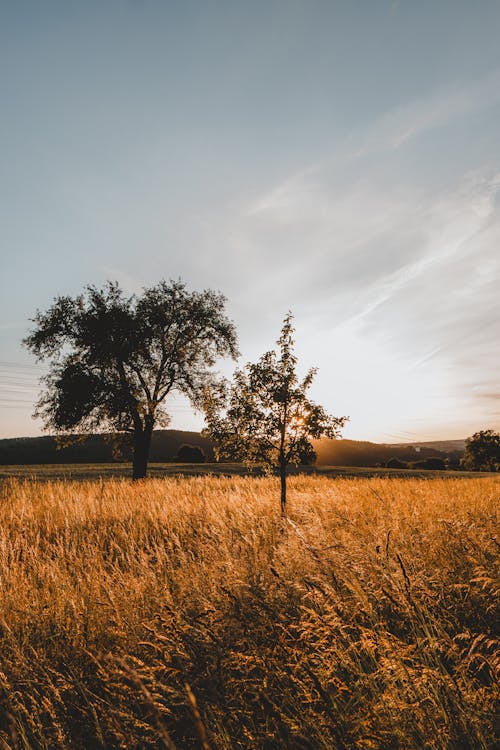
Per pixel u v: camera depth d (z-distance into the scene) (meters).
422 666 2.44
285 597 3.57
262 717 2.36
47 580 4.76
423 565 4.09
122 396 25.97
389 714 2.16
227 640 2.86
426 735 2.04
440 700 2.19
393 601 3.18
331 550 3.96
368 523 6.06
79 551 6.81
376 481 21.28
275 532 6.62
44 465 40.94
